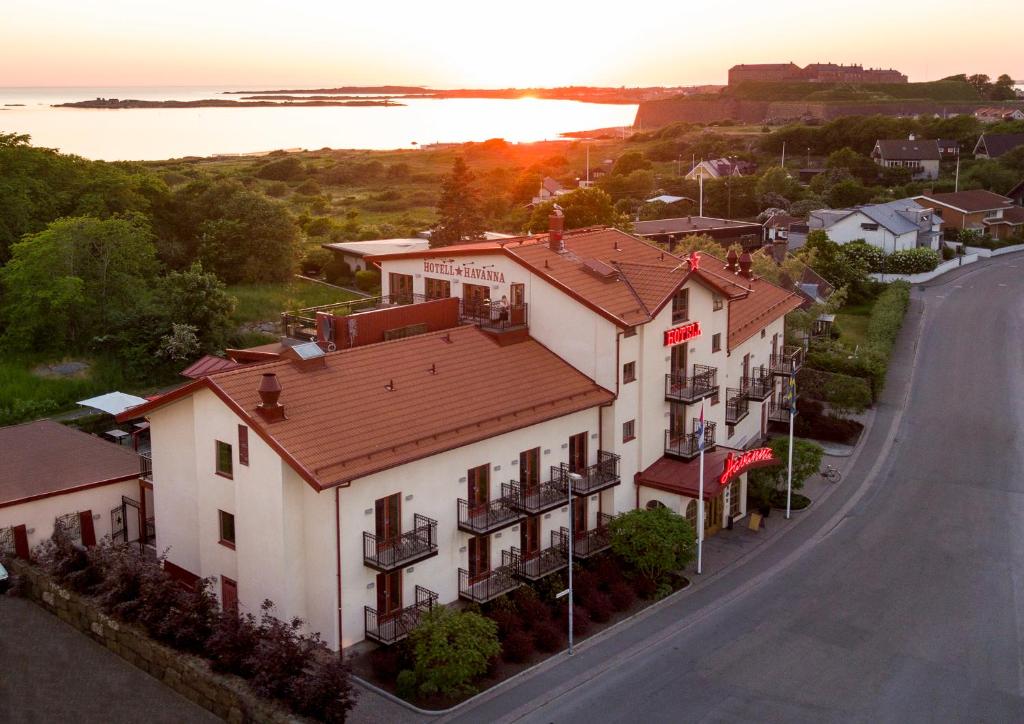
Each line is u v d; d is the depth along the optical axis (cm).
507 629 3359
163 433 3634
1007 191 15175
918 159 17188
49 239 6525
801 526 4509
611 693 3083
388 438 3291
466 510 3556
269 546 3183
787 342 6531
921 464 5306
